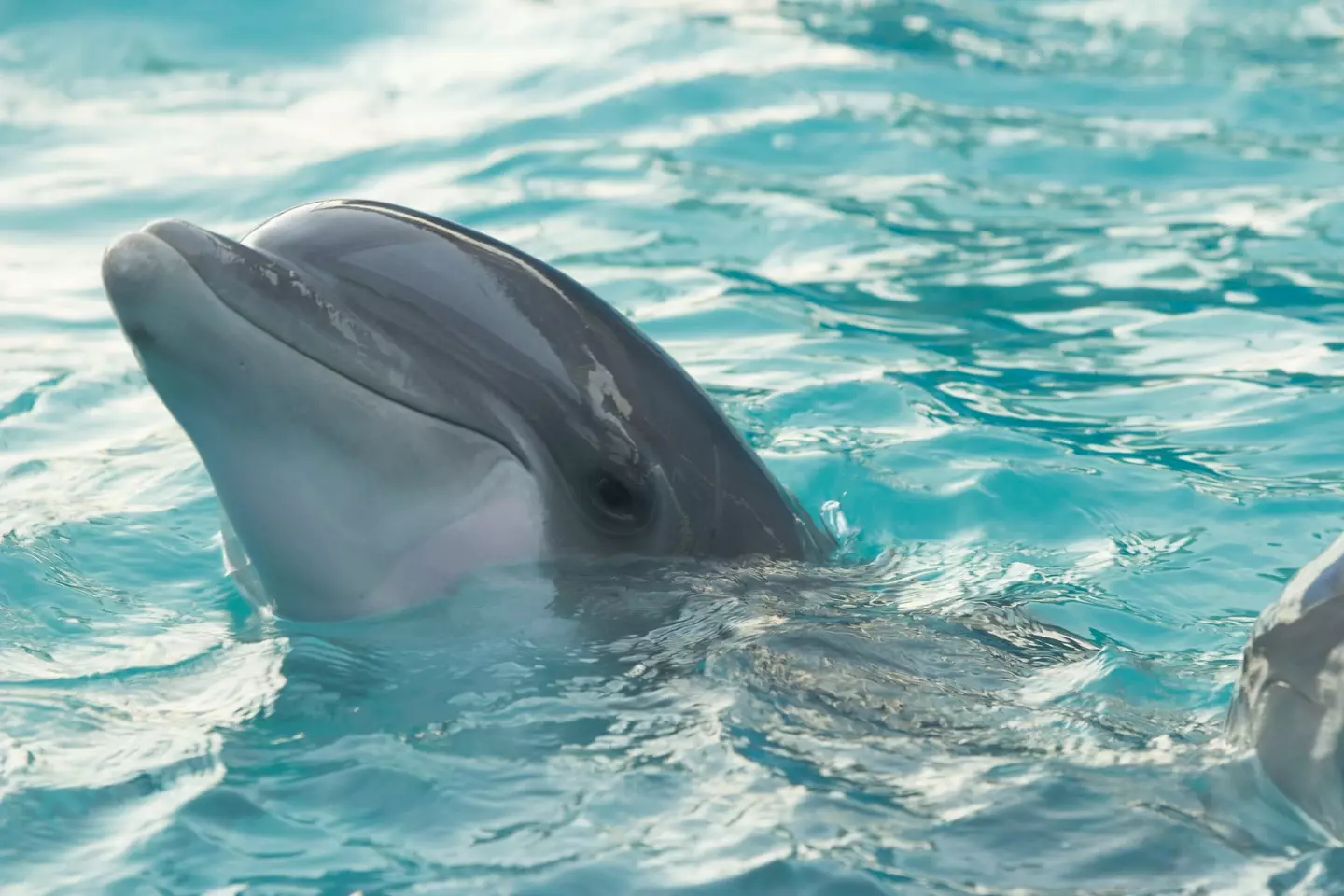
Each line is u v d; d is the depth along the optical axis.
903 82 28.09
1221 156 24.12
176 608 9.17
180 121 24.95
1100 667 7.77
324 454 7.64
